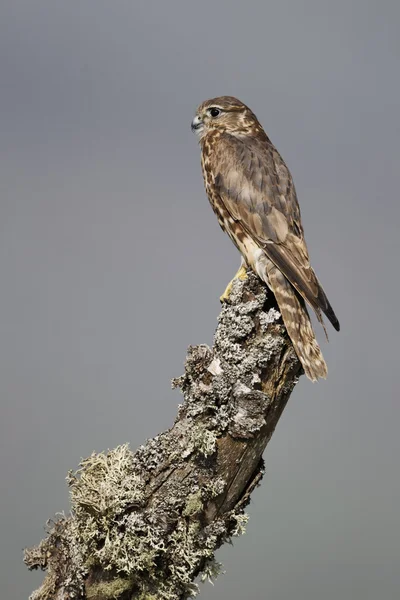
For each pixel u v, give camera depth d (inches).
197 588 260.7
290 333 283.9
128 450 265.1
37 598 257.8
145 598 255.1
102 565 252.5
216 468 260.7
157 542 252.8
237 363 271.6
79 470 261.3
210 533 261.4
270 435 274.5
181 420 264.8
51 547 261.4
